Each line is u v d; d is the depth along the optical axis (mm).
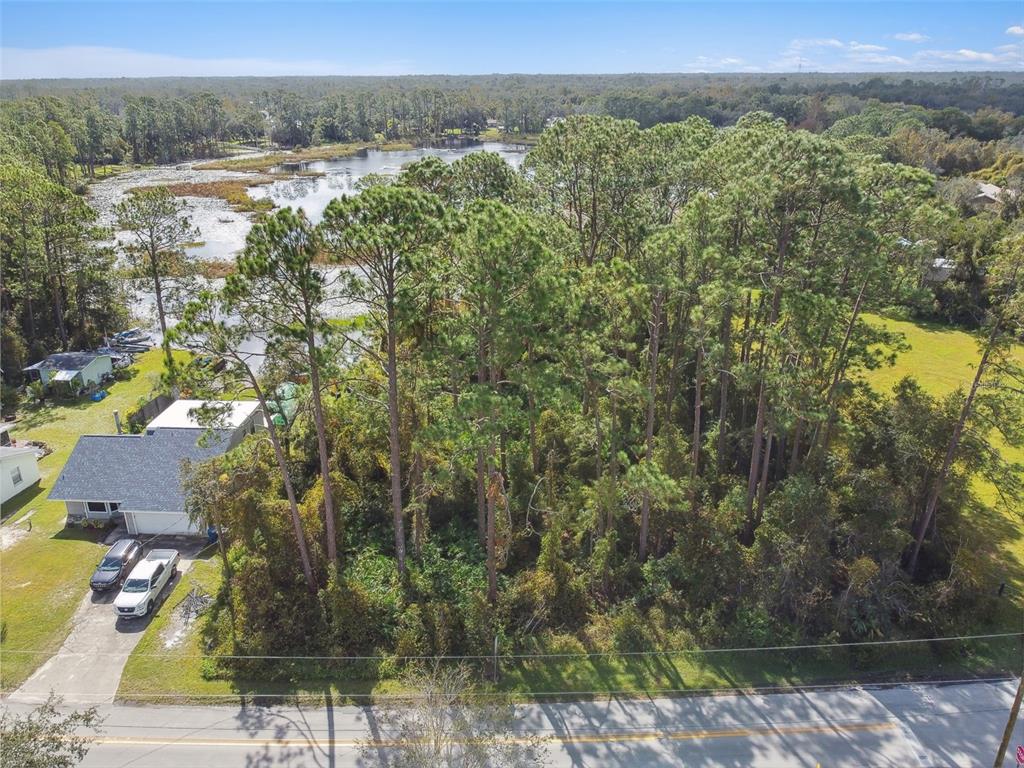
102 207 96500
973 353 50594
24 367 45156
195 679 21875
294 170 142250
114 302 52750
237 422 32500
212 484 24938
